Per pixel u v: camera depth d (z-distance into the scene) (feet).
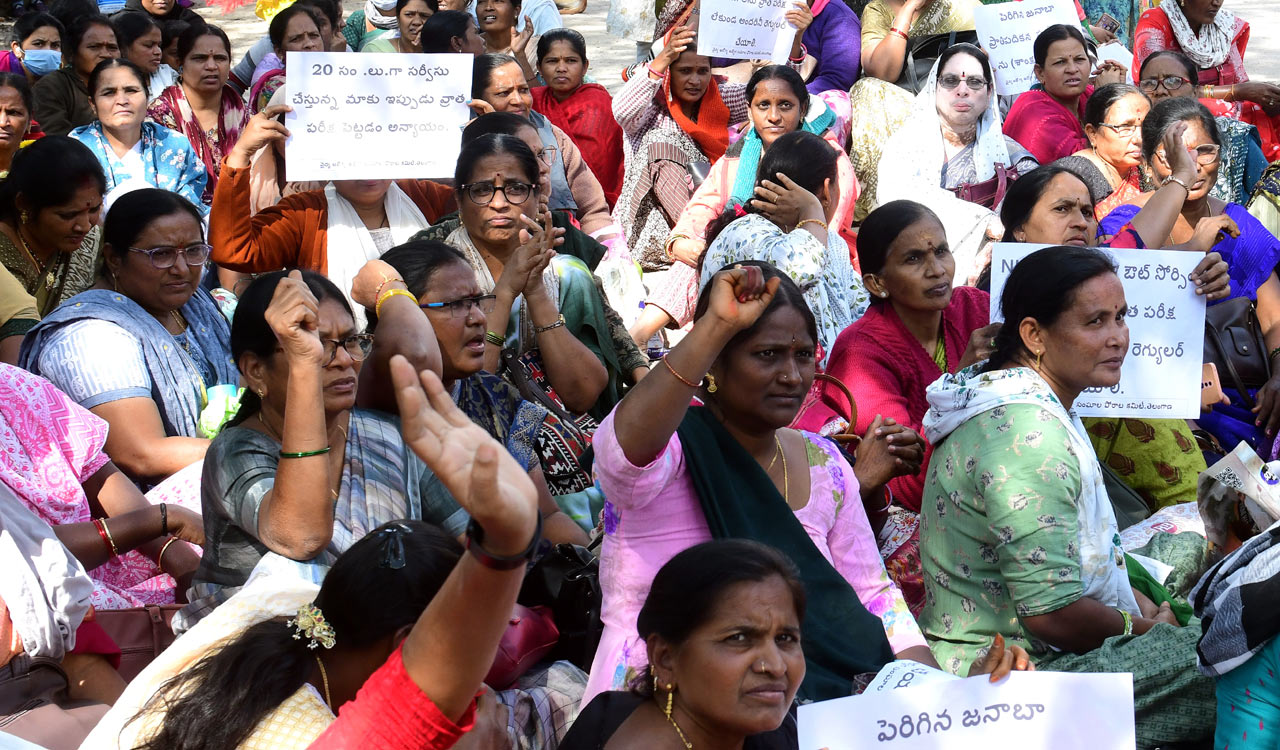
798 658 8.57
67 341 14.89
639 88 26.40
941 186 25.29
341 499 11.73
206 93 27.12
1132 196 21.70
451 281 13.67
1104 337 12.22
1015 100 28.30
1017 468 11.69
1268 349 19.53
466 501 6.09
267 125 17.76
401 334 12.57
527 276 15.60
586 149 25.91
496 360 15.39
